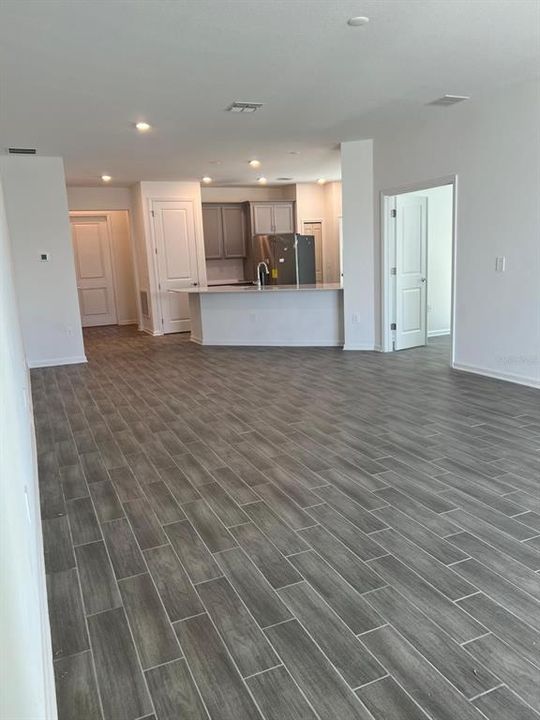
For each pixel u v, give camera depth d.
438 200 7.70
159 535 2.52
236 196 10.30
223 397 4.95
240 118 5.19
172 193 9.16
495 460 3.20
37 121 5.00
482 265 5.16
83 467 3.37
